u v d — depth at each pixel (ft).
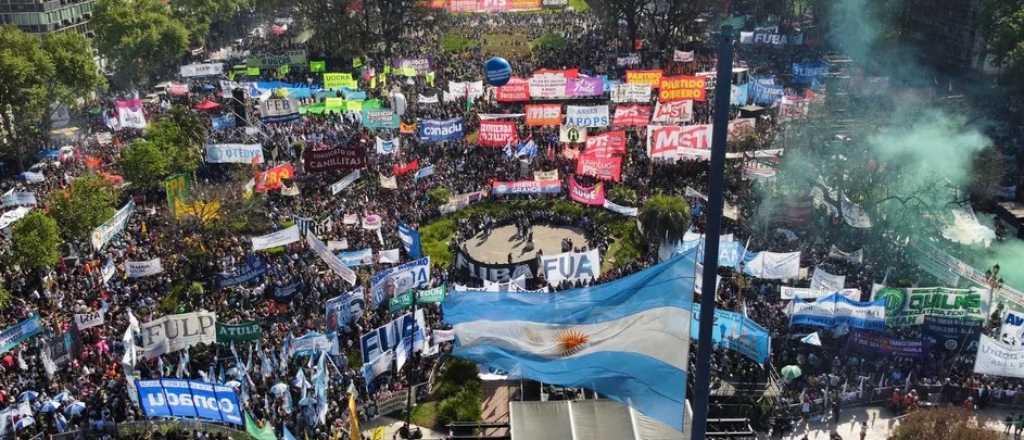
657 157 248.52
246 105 298.76
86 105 360.07
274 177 231.50
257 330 144.36
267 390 141.08
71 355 150.92
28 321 153.38
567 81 313.12
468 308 71.20
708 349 58.08
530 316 69.82
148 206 238.68
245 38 534.78
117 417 137.08
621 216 224.74
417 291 162.71
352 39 451.12
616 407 126.41
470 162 254.68
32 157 296.10
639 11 440.04
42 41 321.73
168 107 338.95
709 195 55.62
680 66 380.99
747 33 407.44
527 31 504.43
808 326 162.81
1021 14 293.84
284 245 204.85
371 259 185.68
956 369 150.71
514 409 126.82
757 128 274.36
